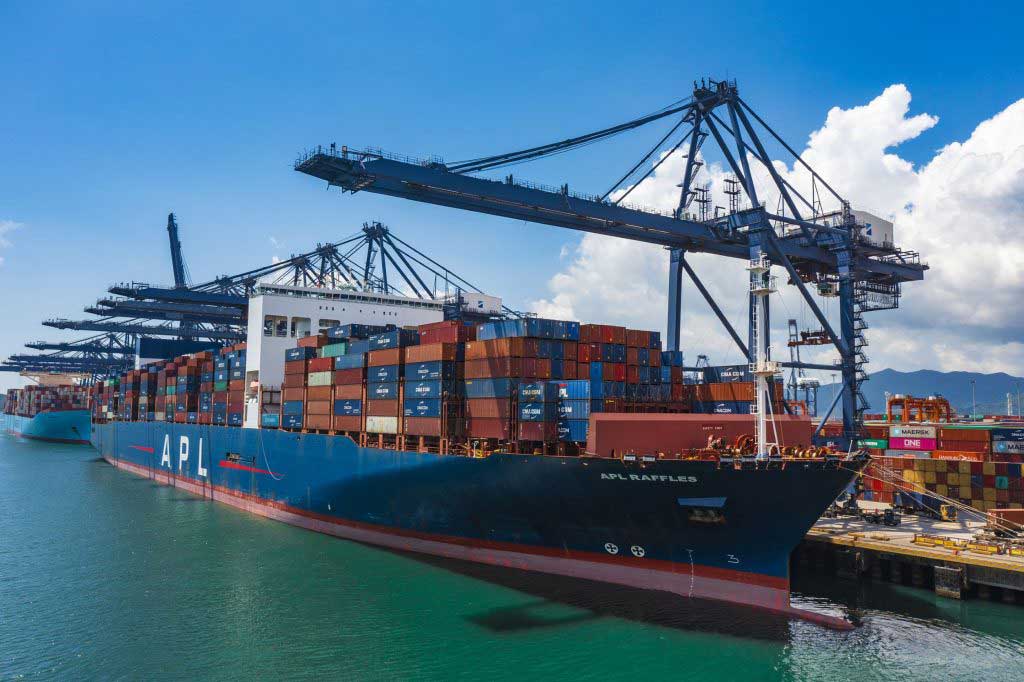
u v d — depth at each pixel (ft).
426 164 129.59
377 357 122.52
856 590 96.73
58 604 92.68
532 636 80.07
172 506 170.40
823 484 75.10
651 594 87.92
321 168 120.67
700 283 173.58
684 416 89.92
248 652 76.69
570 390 92.99
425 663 73.67
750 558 81.30
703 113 163.12
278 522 147.64
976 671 71.10
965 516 125.08
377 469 117.08
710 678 70.23
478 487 98.89
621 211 150.61
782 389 110.01
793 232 168.35
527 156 152.97
